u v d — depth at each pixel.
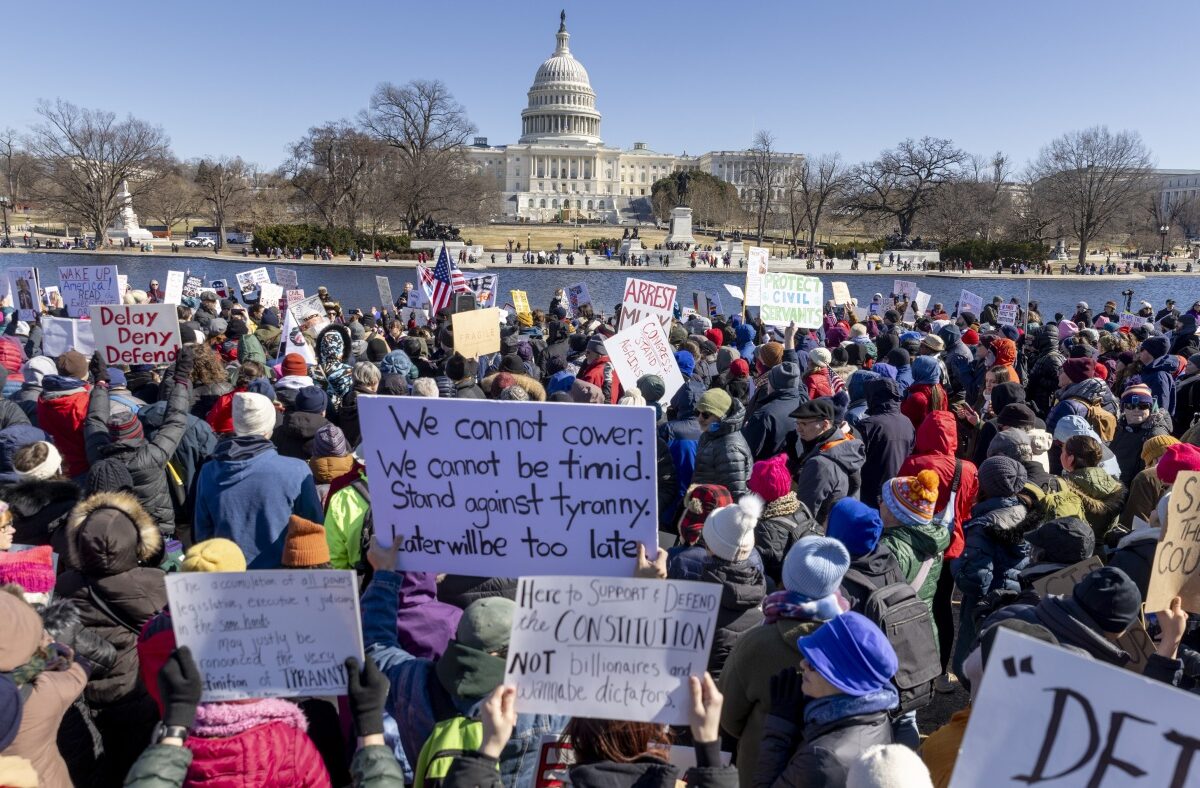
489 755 2.98
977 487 6.84
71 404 8.40
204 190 111.19
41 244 102.56
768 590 5.83
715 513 4.75
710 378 12.81
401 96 108.25
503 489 4.00
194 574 3.14
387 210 106.25
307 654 3.18
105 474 6.56
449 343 14.10
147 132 105.06
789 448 8.75
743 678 4.11
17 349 11.34
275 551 5.90
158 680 3.04
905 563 5.53
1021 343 18.25
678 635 3.17
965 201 109.56
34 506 6.11
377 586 4.08
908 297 32.94
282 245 94.31
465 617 3.53
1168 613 3.99
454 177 107.31
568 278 78.31
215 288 33.56
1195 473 3.97
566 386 10.58
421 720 3.71
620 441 3.89
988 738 2.64
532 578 3.17
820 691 3.50
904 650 4.53
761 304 15.05
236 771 3.08
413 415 3.98
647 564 3.94
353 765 3.08
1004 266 97.62
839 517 5.09
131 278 69.75
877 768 2.59
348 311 43.62
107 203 104.56
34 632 3.35
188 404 7.66
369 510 5.76
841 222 136.12
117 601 4.53
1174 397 11.99
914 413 9.16
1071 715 2.57
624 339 10.04
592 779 3.05
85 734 4.42
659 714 3.16
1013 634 2.65
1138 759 2.50
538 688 3.20
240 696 3.17
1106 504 6.54
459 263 88.81
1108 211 101.44
